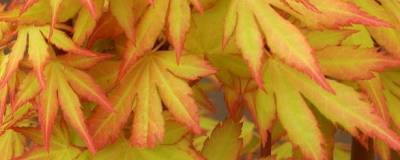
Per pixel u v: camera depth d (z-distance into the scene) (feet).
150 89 1.02
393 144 0.98
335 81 1.05
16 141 1.19
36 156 1.07
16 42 1.02
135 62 1.02
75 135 1.10
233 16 1.00
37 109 1.05
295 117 1.04
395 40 1.09
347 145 1.59
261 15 0.99
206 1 1.02
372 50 1.06
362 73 1.05
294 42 0.96
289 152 1.61
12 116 1.13
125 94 1.02
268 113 1.07
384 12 1.10
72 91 1.00
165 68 1.03
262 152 1.19
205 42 1.06
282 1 0.99
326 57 1.07
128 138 1.08
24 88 1.01
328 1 1.03
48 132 0.99
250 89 1.08
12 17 1.02
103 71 1.05
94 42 1.04
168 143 1.06
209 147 1.18
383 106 1.08
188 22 0.98
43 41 1.01
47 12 1.03
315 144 1.02
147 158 1.06
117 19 1.00
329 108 1.03
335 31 1.09
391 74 1.18
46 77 1.01
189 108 0.99
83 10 1.02
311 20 1.02
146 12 1.00
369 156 1.28
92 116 1.01
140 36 0.99
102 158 1.06
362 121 1.01
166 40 1.08
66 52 1.07
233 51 1.05
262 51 0.96
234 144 1.19
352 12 1.00
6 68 1.01
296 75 1.06
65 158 1.07
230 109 1.14
